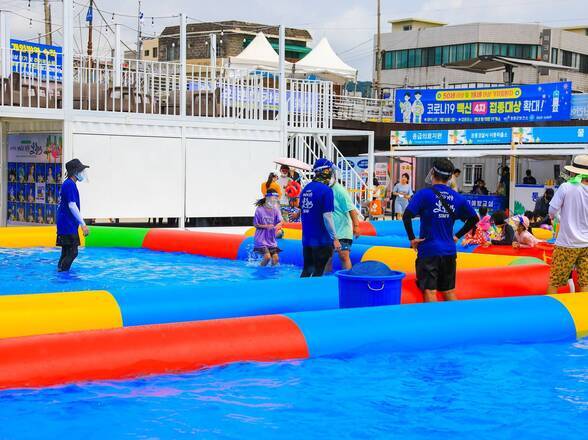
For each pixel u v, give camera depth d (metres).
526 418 5.20
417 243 7.79
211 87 19.20
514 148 22.50
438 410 5.34
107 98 17.80
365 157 24.69
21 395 5.47
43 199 17.98
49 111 16.42
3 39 18.05
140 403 5.35
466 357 6.77
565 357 6.87
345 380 6.00
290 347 6.50
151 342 6.10
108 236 15.34
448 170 7.70
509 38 54.19
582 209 8.61
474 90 26.22
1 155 19.11
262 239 12.50
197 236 14.38
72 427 4.88
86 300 7.24
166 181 18.05
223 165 18.89
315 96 20.69
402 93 27.67
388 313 7.10
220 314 7.61
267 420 5.06
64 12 16.50
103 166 17.20
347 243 10.16
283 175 17.03
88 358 5.85
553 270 8.84
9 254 13.70
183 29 18.23
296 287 8.22
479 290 8.95
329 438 4.75
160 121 17.86
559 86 24.58
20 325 6.68
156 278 11.14
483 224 12.49
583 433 4.93
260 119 19.48
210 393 5.60
